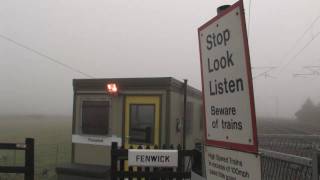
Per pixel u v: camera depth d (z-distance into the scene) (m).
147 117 9.64
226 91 3.50
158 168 6.37
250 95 3.12
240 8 3.21
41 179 12.37
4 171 6.77
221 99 3.60
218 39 3.62
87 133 10.15
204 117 3.98
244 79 3.20
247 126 3.17
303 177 5.75
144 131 9.65
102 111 10.04
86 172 9.34
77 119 10.27
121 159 6.25
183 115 10.88
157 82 9.55
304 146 11.02
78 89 10.28
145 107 9.67
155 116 9.57
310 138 13.59
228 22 3.43
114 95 9.81
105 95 10.00
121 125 9.84
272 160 7.30
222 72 3.56
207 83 3.88
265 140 14.55
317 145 11.27
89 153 10.11
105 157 9.93
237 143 3.32
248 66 3.13
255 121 3.06
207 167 3.91
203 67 3.96
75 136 10.27
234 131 3.38
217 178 3.70
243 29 3.18
